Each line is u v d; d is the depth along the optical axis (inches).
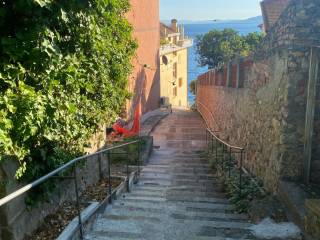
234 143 391.2
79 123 203.3
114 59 274.7
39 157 158.2
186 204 240.1
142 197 256.2
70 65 175.8
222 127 496.4
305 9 208.1
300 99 215.9
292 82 214.7
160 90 1047.0
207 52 1268.5
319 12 208.8
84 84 199.6
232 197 250.4
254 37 1181.1
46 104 149.9
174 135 623.8
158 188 296.2
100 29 220.5
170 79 1239.5
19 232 147.3
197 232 182.1
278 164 225.1
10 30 141.6
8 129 131.6
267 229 183.5
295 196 196.7
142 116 738.2
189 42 1604.3
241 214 218.1
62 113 171.2
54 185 171.6
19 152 140.6
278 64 234.7
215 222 197.9
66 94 182.1
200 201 253.0
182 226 190.4
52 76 158.1
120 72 286.7
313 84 208.7
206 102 804.6
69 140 193.6
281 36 228.7
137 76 673.0
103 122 264.4
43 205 171.3
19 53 138.2
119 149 398.0
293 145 219.6
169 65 1213.7
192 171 367.9
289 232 178.7
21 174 142.3
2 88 136.3
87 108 219.0
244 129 341.1
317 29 210.1
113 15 254.4
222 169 330.3
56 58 151.0
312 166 219.6
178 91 1411.2
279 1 430.9
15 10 135.4
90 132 236.1
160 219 201.8
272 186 235.8
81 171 229.6
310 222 162.1
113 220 195.0
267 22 411.5
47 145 164.9
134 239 169.9
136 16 648.4
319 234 152.2
